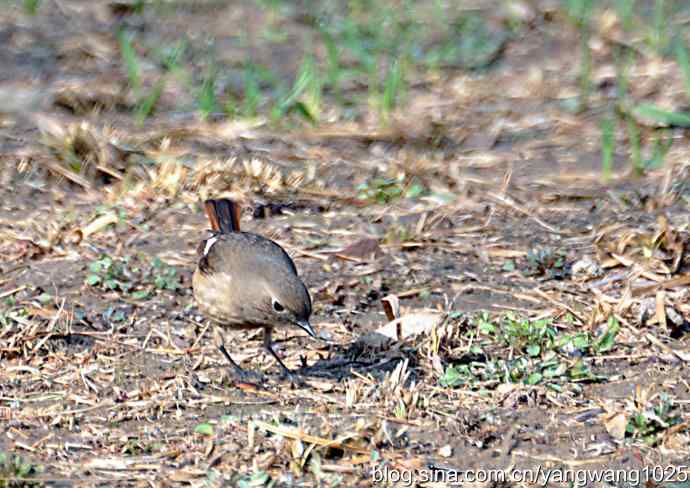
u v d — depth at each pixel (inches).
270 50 804.6
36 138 663.8
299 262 517.3
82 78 757.3
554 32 823.7
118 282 486.9
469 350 434.6
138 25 854.5
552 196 595.2
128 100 729.0
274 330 462.9
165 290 487.8
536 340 435.5
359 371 428.5
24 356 433.4
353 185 612.7
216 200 479.5
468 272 507.8
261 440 370.9
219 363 435.2
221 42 820.6
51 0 905.5
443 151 661.9
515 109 714.2
